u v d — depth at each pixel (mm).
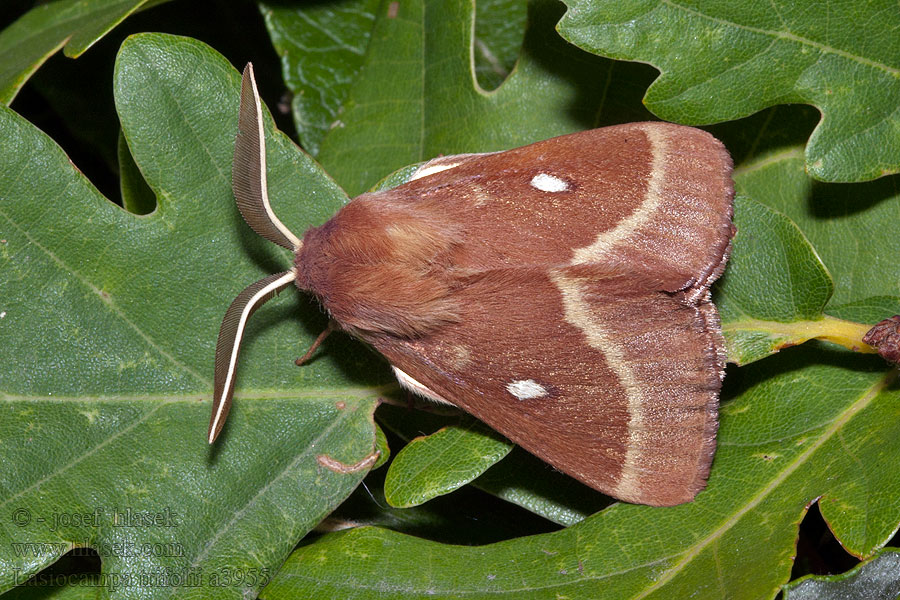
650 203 201
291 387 207
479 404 201
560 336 200
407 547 203
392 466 202
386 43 218
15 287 204
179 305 206
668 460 200
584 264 200
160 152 205
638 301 199
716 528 200
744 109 203
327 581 202
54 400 204
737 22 202
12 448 203
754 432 203
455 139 215
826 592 195
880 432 200
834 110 202
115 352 205
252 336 207
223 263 207
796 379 204
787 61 202
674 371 199
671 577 198
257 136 200
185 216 206
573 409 201
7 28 227
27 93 232
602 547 200
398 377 203
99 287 205
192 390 206
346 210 200
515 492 206
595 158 202
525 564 201
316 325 208
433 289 198
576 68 213
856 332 202
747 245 203
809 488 200
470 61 215
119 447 204
